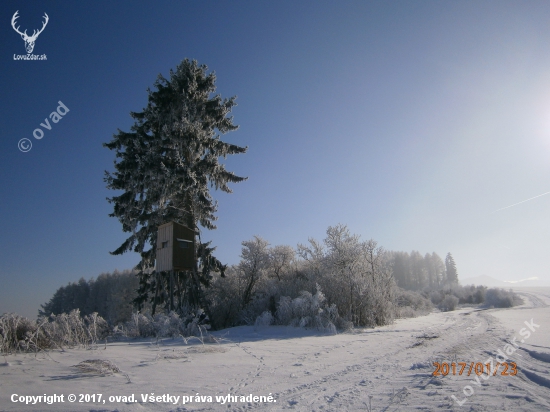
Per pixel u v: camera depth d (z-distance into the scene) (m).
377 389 7.31
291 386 7.70
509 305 51.19
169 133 25.62
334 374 8.87
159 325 17.98
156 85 27.31
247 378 8.45
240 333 19.67
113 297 53.03
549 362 9.27
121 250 26.31
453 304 49.03
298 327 20.30
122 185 26.06
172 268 22.73
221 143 27.84
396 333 17.91
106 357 10.95
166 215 26.17
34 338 11.83
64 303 69.44
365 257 26.83
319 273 25.83
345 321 21.00
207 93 28.47
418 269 127.25
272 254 30.75
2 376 7.96
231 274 30.30
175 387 7.52
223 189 28.91
